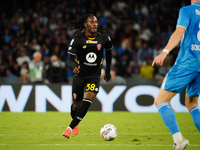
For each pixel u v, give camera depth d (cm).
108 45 1891
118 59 4688
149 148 1656
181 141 1388
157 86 3394
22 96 3381
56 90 3391
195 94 1547
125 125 2522
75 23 1944
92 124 2553
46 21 5547
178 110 3384
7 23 5656
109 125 1880
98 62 1870
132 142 1819
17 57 4775
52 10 5753
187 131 2269
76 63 1886
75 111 2058
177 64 1489
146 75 4253
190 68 1460
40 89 3394
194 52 1467
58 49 4788
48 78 3831
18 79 4081
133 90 3394
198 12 1477
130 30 5316
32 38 5222
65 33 5184
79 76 1892
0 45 5194
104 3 5853
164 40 5294
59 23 5453
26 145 1723
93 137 1977
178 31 1423
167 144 1762
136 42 5128
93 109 3394
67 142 1811
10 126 2444
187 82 1475
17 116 3041
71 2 5822
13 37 5262
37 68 3734
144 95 3391
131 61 4822
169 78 1491
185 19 1441
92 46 1844
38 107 3384
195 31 1473
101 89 3394
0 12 5741
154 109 3384
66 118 2916
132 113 3284
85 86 1861
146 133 2148
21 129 2298
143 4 5800
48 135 2048
